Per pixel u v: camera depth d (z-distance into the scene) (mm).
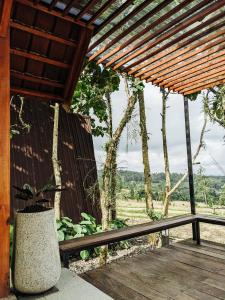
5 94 2133
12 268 2158
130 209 10914
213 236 8828
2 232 2025
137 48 3096
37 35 2512
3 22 2045
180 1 2461
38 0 2189
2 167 2066
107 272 3662
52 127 8703
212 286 3145
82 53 2730
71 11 2367
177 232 9969
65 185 8469
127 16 2463
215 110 7770
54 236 2242
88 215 8211
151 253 4422
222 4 2371
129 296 2959
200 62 3680
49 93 3150
